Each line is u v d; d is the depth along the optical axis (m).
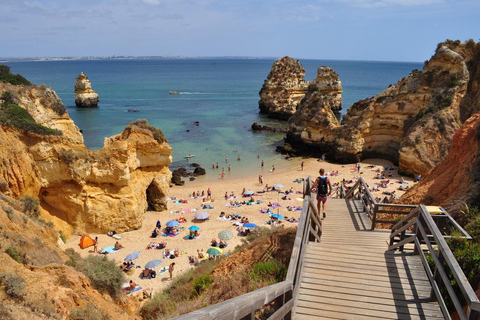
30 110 32.38
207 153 63.78
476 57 50.31
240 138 74.31
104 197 30.97
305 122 62.56
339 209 15.23
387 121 55.50
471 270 8.12
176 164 57.56
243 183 48.75
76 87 107.69
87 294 13.05
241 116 99.12
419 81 53.03
